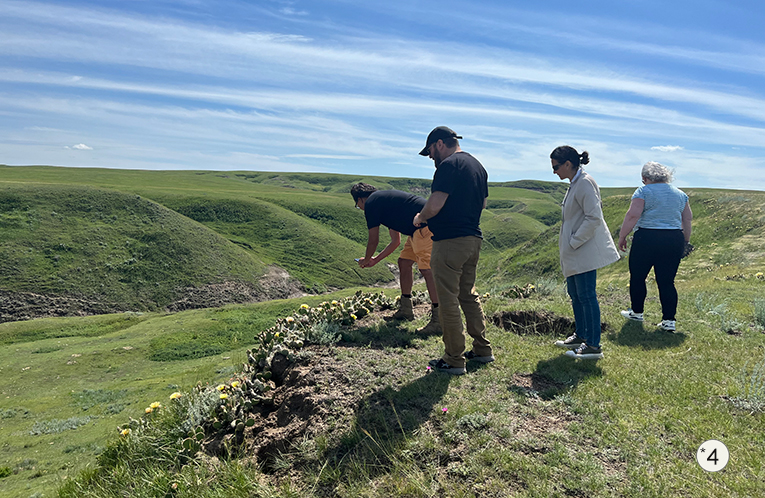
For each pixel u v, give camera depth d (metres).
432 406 3.35
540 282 8.28
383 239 89.31
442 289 3.74
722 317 5.79
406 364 4.11
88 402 15.12
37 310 41.44
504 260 33.81
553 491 2.45
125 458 3.46
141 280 48.59
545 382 3.89
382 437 3.04
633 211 5.46
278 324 5.39
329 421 3.30
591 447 2.87
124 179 122.44
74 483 3.41
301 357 4.40
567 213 4.45
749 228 19.22
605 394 3.59
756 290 7.92
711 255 17.81
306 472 2.90
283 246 70.62
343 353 4.37
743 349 4.69
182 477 3.02
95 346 23.88
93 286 45.97
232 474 2.96
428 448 2.87
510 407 3.34
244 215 79.75
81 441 11.00
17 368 20.73
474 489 2.50
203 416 3.73
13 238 49.38
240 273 54.75
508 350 4.66
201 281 50.81
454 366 3.91
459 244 3.63
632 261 5.63
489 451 2.78
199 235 59.44
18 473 8.98
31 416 14.13
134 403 14.55
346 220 92.00
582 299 4.43
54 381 18.92
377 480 2.70
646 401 3.50
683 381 3.86
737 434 3.04
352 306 5.88
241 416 3.67
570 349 4.68
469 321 4.17
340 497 2.62
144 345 23.56
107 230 54.84
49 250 49.03
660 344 4.91
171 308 46.12
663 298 5.42
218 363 18.72
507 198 160.38
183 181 138.62
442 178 3.55
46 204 56.44
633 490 2.45
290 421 3.56
